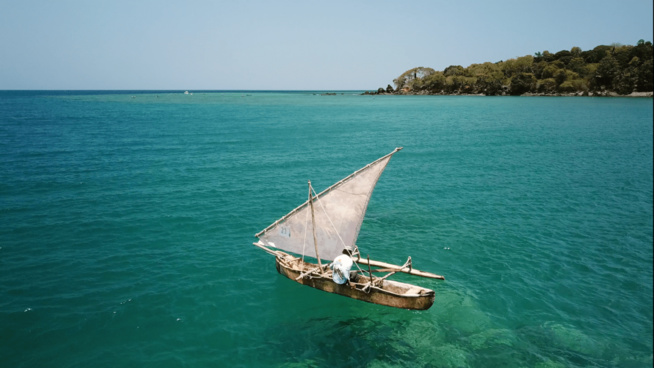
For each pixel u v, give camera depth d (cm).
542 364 1509
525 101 17900
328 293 1983
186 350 1564
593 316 1786
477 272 2173
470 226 2805
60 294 1886
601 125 8662
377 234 2672
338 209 2027
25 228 2625
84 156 4878
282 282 2089
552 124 9025
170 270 2153
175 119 9931
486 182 3956
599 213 3044
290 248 2136
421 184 3891
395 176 4206
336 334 1692
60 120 9138
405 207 3209
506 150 5741
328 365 1514
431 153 5500
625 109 12494
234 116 11212
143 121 9262
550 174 4284
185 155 5128
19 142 5744
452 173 4344
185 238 2567
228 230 2712
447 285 2041
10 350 1514
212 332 1677
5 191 3366
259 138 6756
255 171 4341
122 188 3569
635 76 18650
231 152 5419
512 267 2217
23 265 2144
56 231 2597
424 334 1691
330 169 4500
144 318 1739
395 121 10138
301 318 1792
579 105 14500
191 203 3219
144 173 4128
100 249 2369
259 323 1752
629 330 1689
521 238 2595
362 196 1958
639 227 2755
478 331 1705
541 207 3191
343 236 2058
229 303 1881
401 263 2269
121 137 6525
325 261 2319
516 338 1656
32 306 1781
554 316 1791
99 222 2772
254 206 3188
